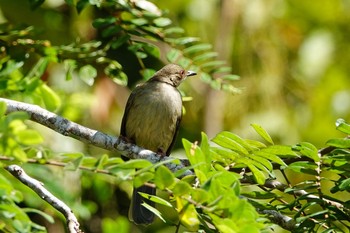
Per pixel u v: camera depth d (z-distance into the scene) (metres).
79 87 15.64
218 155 8.08
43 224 13.93
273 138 17.98
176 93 11.92
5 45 11.67
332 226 8.26
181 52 11.95
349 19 19.59
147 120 11.69
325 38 19.28
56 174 12.88
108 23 11.49
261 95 18.20
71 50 11.80
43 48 11.73
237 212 6.47
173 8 17.72
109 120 16.42
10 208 8.07
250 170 8.71
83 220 15.25
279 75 18.44
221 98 17.92
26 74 12.53
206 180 6.84
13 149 6.41
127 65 17.42
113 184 14.64
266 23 18.58
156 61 17.42
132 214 10.27
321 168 8.46
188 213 6.93
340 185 8.01
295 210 8.72
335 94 18.98
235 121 17.94
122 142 9.91
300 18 19.38
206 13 18.09
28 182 9.05
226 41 18.06
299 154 8.78
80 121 15.29
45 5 15.99
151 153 9.96
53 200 9.01
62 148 14.16
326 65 19.06
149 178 6.77
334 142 8.24
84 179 13.85
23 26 12.03
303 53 18.98
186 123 17.92
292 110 18.55
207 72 12.05
